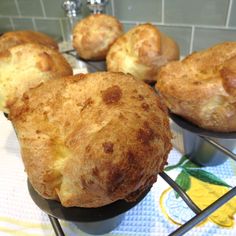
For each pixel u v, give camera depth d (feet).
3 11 2.09
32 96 0.67
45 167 0.58
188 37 1.51
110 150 0.49
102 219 0.59
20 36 1.30
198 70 0.82
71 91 0.66
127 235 0.70
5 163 0.95
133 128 0.52
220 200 0.61
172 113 0.86
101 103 0.60
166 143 0.57
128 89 0.62
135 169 0.50
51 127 0.61
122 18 1.65
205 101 0.75
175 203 0.77
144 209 0.75
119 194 0.52
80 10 1.74
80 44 1.37
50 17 1.94
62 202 0.57
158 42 1.09
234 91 0.72
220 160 0.86
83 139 0.54
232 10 1.31
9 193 0.83
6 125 1.16
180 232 0.57
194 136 0.82
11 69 0.92
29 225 0.74
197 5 1.39
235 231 0.68
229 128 0.78
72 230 0.71
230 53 0.80
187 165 0.89
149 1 1.51
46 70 0.91
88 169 0.51
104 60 1.40
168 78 0.84
